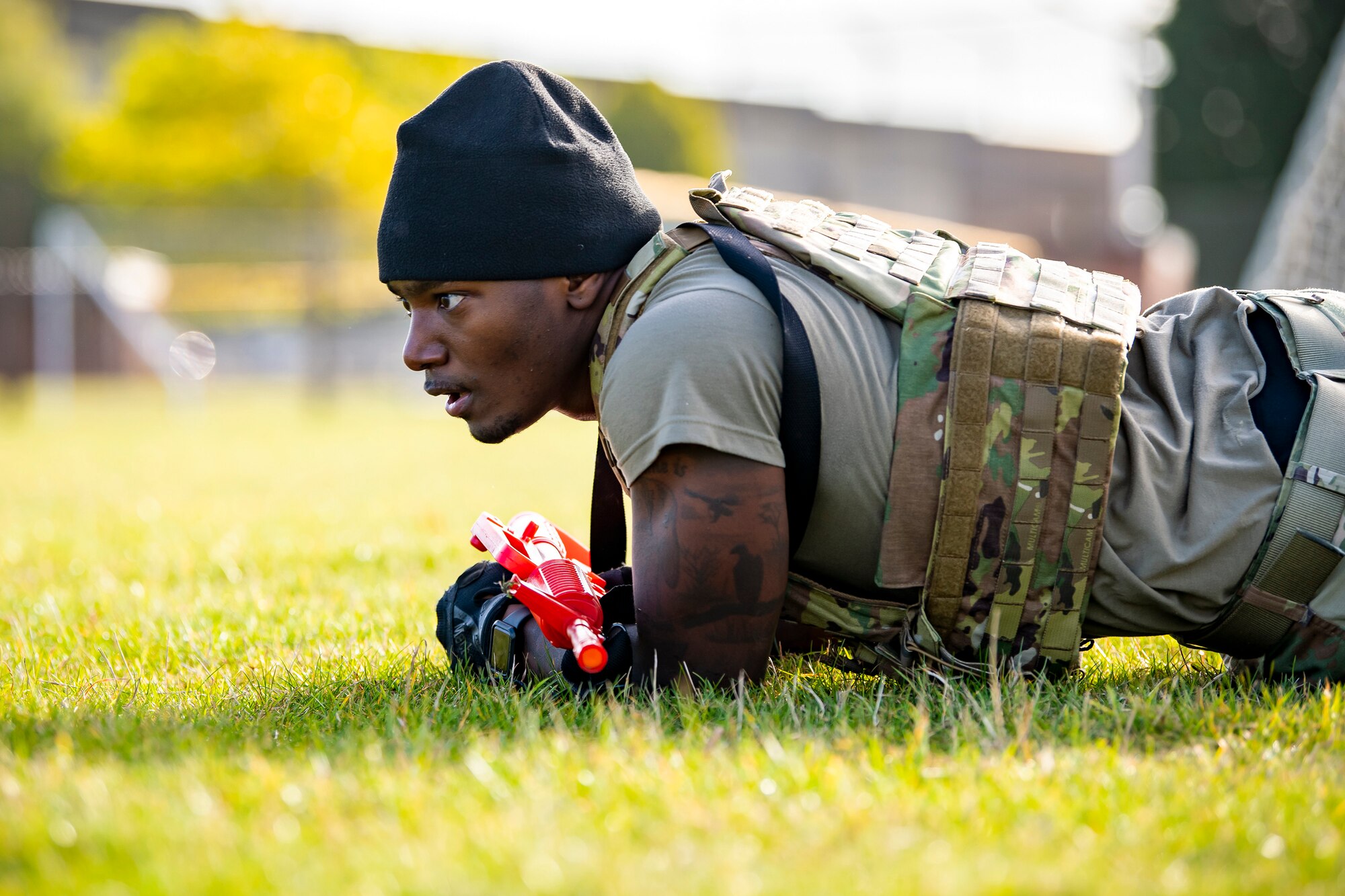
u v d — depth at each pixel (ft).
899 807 7.98
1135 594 10.60
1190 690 11.16
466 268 10.49
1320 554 10.42
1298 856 7.27
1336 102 25.61
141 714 11.07
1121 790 8.29
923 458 10.33
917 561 10.50
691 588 10.13
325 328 108.27
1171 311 11.72
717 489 9.96
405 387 114.01
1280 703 10.12
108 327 112.57
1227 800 8.13
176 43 122.31
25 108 181.06
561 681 11.14
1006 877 6.85
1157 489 10.57
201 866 7.11
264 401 101.91
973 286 10.44
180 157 119.55
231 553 23.32
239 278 123.34
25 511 32.71
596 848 7.33
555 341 10.93
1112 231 135.33
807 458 10.20
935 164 246.27
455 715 10.85
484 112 10.67
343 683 12.41
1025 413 10.18
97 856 7.30
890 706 10.67
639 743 9.29
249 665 13.67
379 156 117.70
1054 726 9.93
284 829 7.66
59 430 69.31
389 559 22.22
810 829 7.59
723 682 10.48
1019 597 10.42
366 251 115.24
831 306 10.57
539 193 10.53
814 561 10.91
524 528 12.57
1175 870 7.02
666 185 91.40
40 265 109.29
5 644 15.42
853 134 249.96
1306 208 25.54
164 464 47.62
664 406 9.95
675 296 10.37
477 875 7.00
